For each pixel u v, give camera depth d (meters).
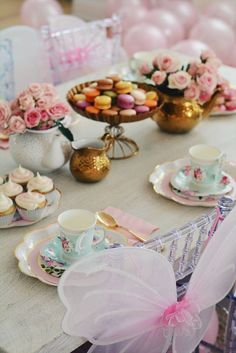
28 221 1.53
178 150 1.93
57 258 1.39
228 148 1.95
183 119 1.98
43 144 1.70
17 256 1.40
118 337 1.18
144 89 1.99
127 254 1.09
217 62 1.99
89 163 1.69
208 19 3.61
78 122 2.08
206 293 1.23
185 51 3.09
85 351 1.49
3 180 1.61
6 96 2.67
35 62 2.72
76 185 1.72
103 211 1.59
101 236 1.42
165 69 1.93
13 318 1.25
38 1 3.89
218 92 2.01
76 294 1.07
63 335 1.22
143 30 3.37
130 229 1.53
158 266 1.13
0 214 1.49
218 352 1.58
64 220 1.36
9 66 2.63
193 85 1.92
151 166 1.83
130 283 1.11
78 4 5.55
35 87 1.66
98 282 1.08
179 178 1.73
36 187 1.57
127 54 3.43
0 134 1.93
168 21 3.70
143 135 2.02
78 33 2.86
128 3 4.20
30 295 1.31
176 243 1.27
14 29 2.61
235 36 3.63
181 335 1.23
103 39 2.96
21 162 1.72
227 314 1.60
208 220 1.28
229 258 1.22
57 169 1.79
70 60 2.87
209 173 1.67
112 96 1.84
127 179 1.76
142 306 1.16
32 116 1.64
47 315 1.26
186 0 4.35
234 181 1.74
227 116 2.19
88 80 2.41
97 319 1.12
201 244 1.35
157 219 1.58
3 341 1.19
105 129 1.92
